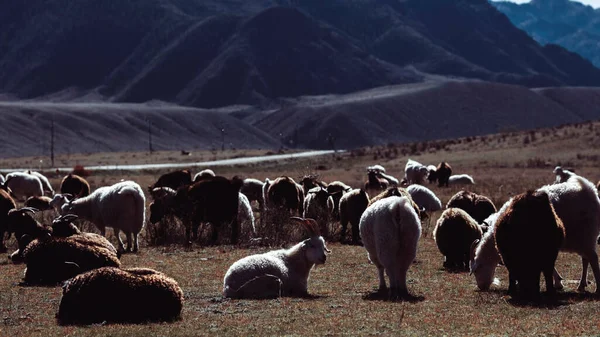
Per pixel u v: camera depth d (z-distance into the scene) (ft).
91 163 343.87
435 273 48.88
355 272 49.60
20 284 43.83
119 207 60.49
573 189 40.19
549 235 37.11
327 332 31.71
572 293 39.93
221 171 249.14
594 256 40.19
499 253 39.14
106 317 33.27
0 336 30.83
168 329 31.99
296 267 42.34
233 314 35.55
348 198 64.80
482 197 61.26
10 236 64.64
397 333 31.32
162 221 66.49
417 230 40.34
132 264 52.70
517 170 190.19
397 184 118.93
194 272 49.14
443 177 138.10
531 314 34.55
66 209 63.41
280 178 78.23
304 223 42.73
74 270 43.01
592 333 30.30
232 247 61.98
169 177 92.89
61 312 33.91
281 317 34.94
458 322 33.24
